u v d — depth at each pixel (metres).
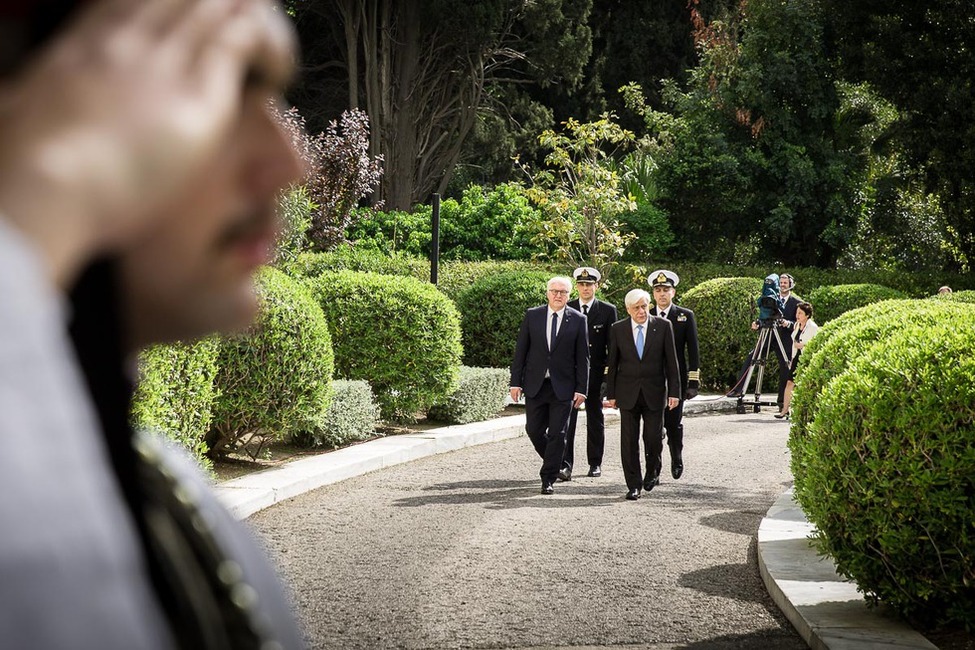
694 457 13.03
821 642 5.23
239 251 0.38
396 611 6.05
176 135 0.33
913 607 5.48
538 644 5.49
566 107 37.62
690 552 7.74
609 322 11.82
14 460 0.28
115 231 0.34
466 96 34.50
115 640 0.28
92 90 0.33
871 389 5.39
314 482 10.29
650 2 37.47
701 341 21.88
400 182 33.69
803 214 28.02
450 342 14.40
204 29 0.35
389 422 14.92
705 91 29.11
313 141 22.58
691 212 28.50
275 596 0.68
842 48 27.64
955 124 26.89
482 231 27.66
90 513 0.29
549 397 10.48
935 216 30.12
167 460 0.60
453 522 8.70
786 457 13.07
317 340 10.81
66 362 0.31
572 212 24.30
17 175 0.32
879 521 5.32
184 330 0.38
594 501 9.95
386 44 33.09
